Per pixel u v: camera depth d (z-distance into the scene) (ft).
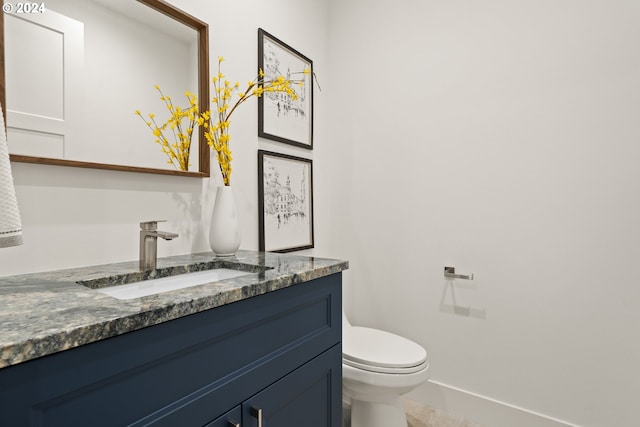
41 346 1.63
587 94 4.77
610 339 4.64
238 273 3.88
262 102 5.49
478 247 5.61
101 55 3.53
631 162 4.51
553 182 5.01
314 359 3.58
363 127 6.79
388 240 6.49
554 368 5.01
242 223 5.17
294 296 3.30
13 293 2.45
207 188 4.66
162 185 4.12
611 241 4.63
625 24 4.53
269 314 3.01
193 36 4.41
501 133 5.40
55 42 3.21
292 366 3.27
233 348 2.68
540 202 5.11
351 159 6.94
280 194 5.89
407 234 6.29
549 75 5.04
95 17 3.49
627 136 4.53
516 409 5.27
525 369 5.23
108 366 1.91
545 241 5.07
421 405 6.10
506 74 5.36
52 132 3.18
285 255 4.52
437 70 5.97
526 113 5.20
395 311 6.42
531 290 5.18
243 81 5.15
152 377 2.14
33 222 3.10
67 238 3.32
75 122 3.34
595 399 4.73
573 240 4.88
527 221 5.21
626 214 4.54
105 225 3.59
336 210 7.14
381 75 6.57
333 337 3.89
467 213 5.70
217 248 4.24
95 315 1.96
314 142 6.82
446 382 5.90
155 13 4.02
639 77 4.45
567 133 4.91
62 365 1.74
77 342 1.76
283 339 3.19
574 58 4.86
